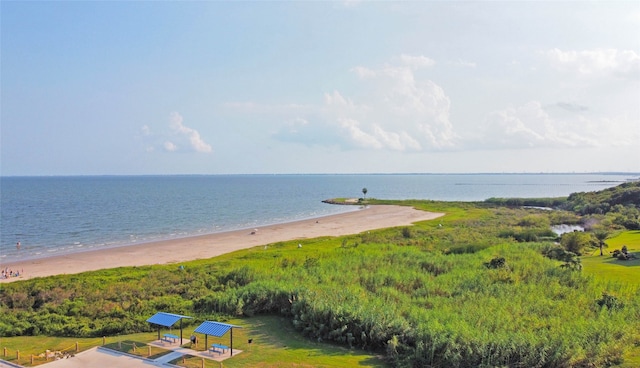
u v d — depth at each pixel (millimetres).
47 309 37812
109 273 52875
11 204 166625
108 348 30266
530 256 52125
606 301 34844
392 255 53906
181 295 42000
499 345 26672
